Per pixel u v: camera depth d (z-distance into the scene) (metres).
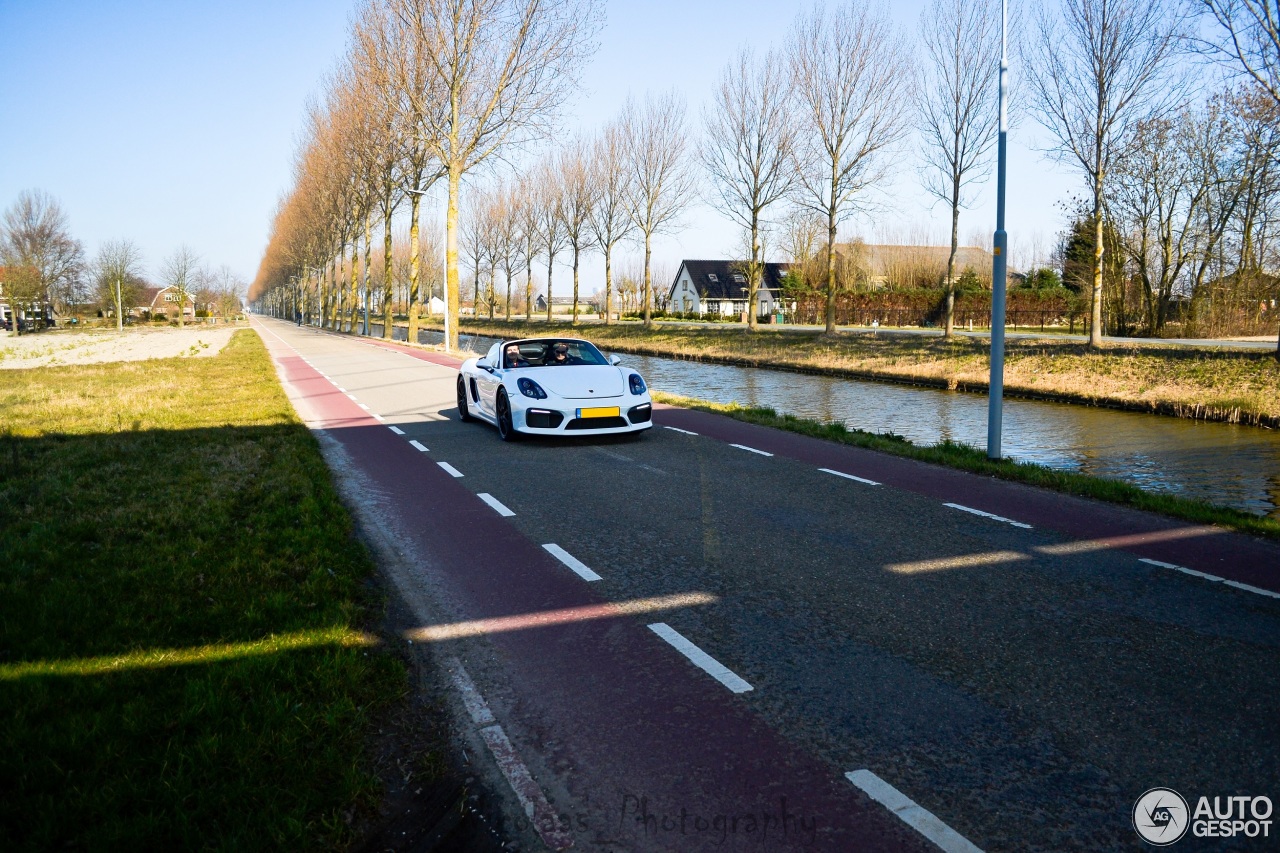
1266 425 13.53
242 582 4.48
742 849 2.38
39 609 3.99
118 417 11.69
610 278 47.81
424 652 3.79
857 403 17.05
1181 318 31.89
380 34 30.72
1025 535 5.75
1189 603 4.38
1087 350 21.22
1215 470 10.16
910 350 24.70
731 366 27.86
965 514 6.35
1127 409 15.68
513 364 10.26
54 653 3.53
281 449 8.87
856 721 3.13
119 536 5.45
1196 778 2.73
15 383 19.19
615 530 5.88
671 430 10.82
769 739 3.01
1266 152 16.44
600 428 9.31
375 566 5.04
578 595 4.55
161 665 3.41
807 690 3.39
